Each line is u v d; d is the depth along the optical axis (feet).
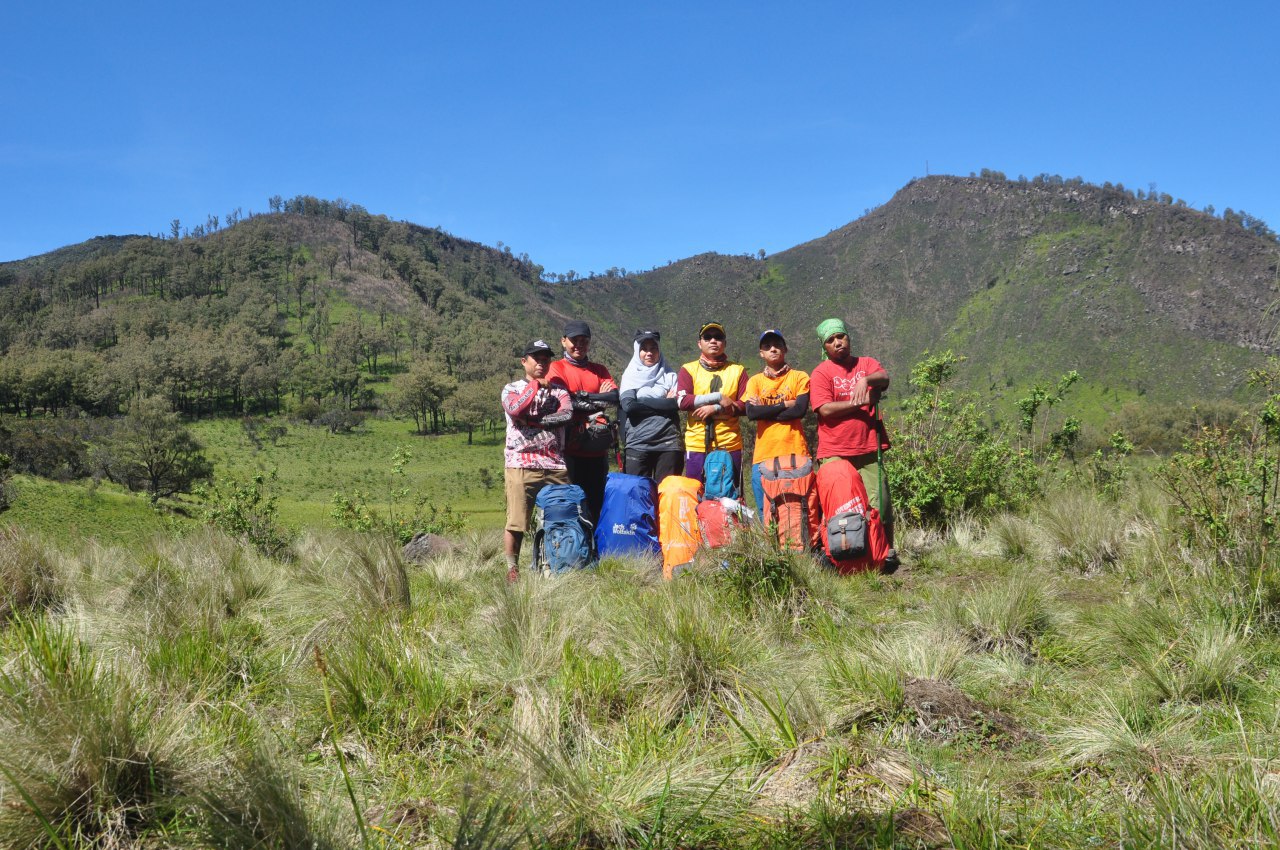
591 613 12.62
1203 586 12.87
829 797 6.63
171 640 9.81
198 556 17.51
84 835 6.03
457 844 5.52
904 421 27.09
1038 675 10.14
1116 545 17.87
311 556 19.98
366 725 8.35
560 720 8.35
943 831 6.12
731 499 19.48
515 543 20.35
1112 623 11.47
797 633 12.66
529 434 20.02
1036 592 12.52
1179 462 16.49
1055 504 20.94
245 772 6.05
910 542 22.15
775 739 8.10
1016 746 8.12
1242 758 6.80
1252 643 10.46
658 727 8.38
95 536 19.97
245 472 463.42
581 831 6.14
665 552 19.34
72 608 13.23
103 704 6.80
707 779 6.98
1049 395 30.07
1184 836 5.63
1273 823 5.66
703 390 21.02
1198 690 9.10
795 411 19.71
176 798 6.24
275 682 9.50
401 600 13.74
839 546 17.79
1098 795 6.84
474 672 9.89
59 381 646.74
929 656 10.33
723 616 11.97
